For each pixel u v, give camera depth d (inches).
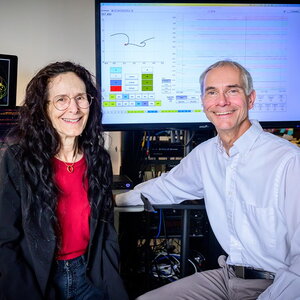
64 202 42.9
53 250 39.1
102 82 62.9
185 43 62.9
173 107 64.7
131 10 61.2
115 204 53.9
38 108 41.3
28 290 36.9
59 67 41.8
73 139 43.8
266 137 46.0
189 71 63.8
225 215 50.1
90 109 45.9
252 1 61.9
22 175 39.0
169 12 61.7
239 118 45.4
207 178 52.1
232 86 44.9
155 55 62.9
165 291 48.7
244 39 63.6
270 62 64.7
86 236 44.8
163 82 63.8
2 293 36.0
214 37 63.1
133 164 69.9
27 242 38.9
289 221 40.4
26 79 72.6
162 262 76.4
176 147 69.1
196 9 61.9
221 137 48.3
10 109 51.6
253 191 44.9
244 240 46.2
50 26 72.4
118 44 62.1
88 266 43.1
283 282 36.2
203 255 71.1
